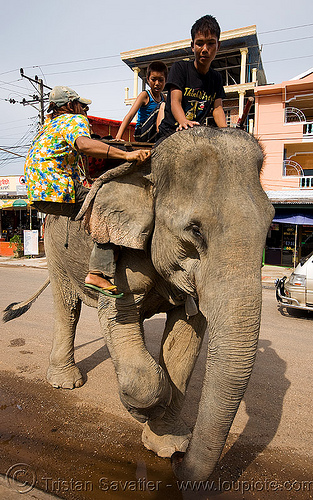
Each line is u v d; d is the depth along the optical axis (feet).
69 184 8.71
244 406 11.69
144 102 11.59
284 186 56.80
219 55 73.00
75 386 12.68
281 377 13.85
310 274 23.24
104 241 7.20
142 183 7.01
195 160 6.10
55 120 8.48
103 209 7.16
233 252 5.50
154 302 8.89
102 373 13.80
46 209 9.12
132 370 7.50
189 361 9.01
